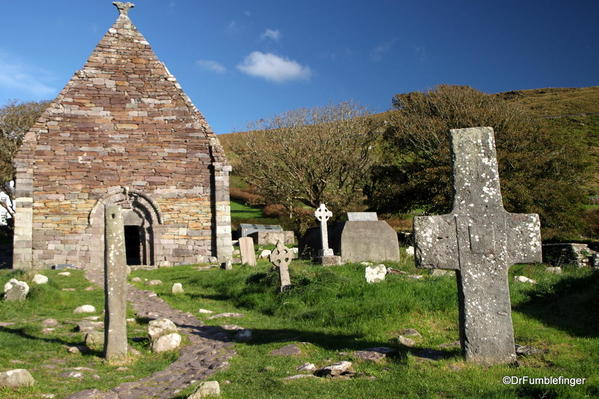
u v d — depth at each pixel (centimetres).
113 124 2667
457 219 754
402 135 4062
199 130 2767
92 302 1454
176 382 739
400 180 3828
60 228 2514
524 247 743
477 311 736
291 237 3528
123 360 848
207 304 1416
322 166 4200
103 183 2600
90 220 2545
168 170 2692
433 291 1152
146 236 2622
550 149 3394
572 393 589
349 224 1991
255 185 4559
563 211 2995
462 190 762
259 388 668
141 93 2736
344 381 691
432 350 820
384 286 1234
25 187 2489
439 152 3397
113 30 2794
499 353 725
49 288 1447
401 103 5006
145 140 2691
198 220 2689
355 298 1188
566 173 3366
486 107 3866
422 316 1030
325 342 906
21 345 911
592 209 3641
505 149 3275
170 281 1950
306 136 4325
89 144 2616
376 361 771
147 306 1397
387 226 2016
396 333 940
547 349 789
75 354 883
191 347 942
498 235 748
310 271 1489
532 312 1052
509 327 729
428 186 3294
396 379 683
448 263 746
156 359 874
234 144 5097
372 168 4134
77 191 2562
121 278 880
